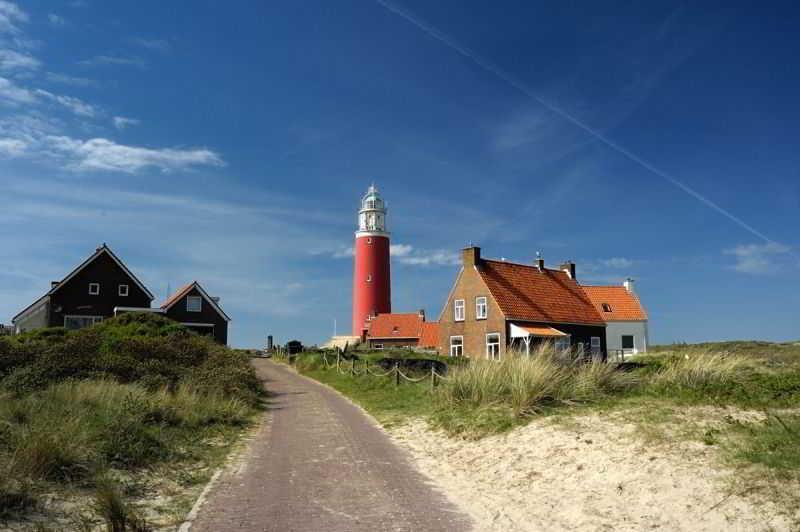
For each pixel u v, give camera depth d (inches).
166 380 696.4
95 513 291.6
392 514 300.2
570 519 283.0
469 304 1590.8
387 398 771.4
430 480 371.9
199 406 616.1
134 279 1792.6
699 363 527.5
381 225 2564.0
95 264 1759.4
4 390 534.0
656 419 399.5
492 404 545.0
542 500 316.5
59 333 1185.4
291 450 471.2
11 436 363.6
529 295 1624.0
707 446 327.6
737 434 337.4
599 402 488.1
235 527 279.3
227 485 359.9
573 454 371.6
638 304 2208.4
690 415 401.1
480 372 602.2
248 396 760.3
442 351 1644.9
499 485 354.6
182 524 283.7
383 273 2518.5
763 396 438.0
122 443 405.7
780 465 277.4
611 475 324.2
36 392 541.3
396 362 1110.4
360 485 358.6
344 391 930.1
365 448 475.2
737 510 250.1
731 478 279.3
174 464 411.2
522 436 437.1
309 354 1525.6
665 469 308.8
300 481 369.1
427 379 824.9
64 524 275.9
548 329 1566.2
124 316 1310.3
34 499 292.8
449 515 298.4
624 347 2142.0
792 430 323.6
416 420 590.6
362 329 2487.7
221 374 788.6
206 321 1829.5
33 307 1831.9
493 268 1626.5
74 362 680.4
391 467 407.8
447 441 485.4
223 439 519.2
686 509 264.2
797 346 1579.7
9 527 265.1
